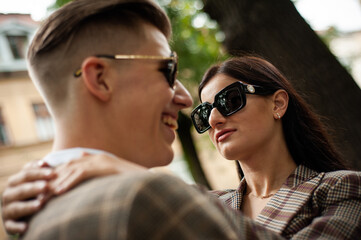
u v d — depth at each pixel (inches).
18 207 32.1
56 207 30.3
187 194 30.3
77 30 37.0
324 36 432.5
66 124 36.7
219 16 132.4
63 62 36.7
